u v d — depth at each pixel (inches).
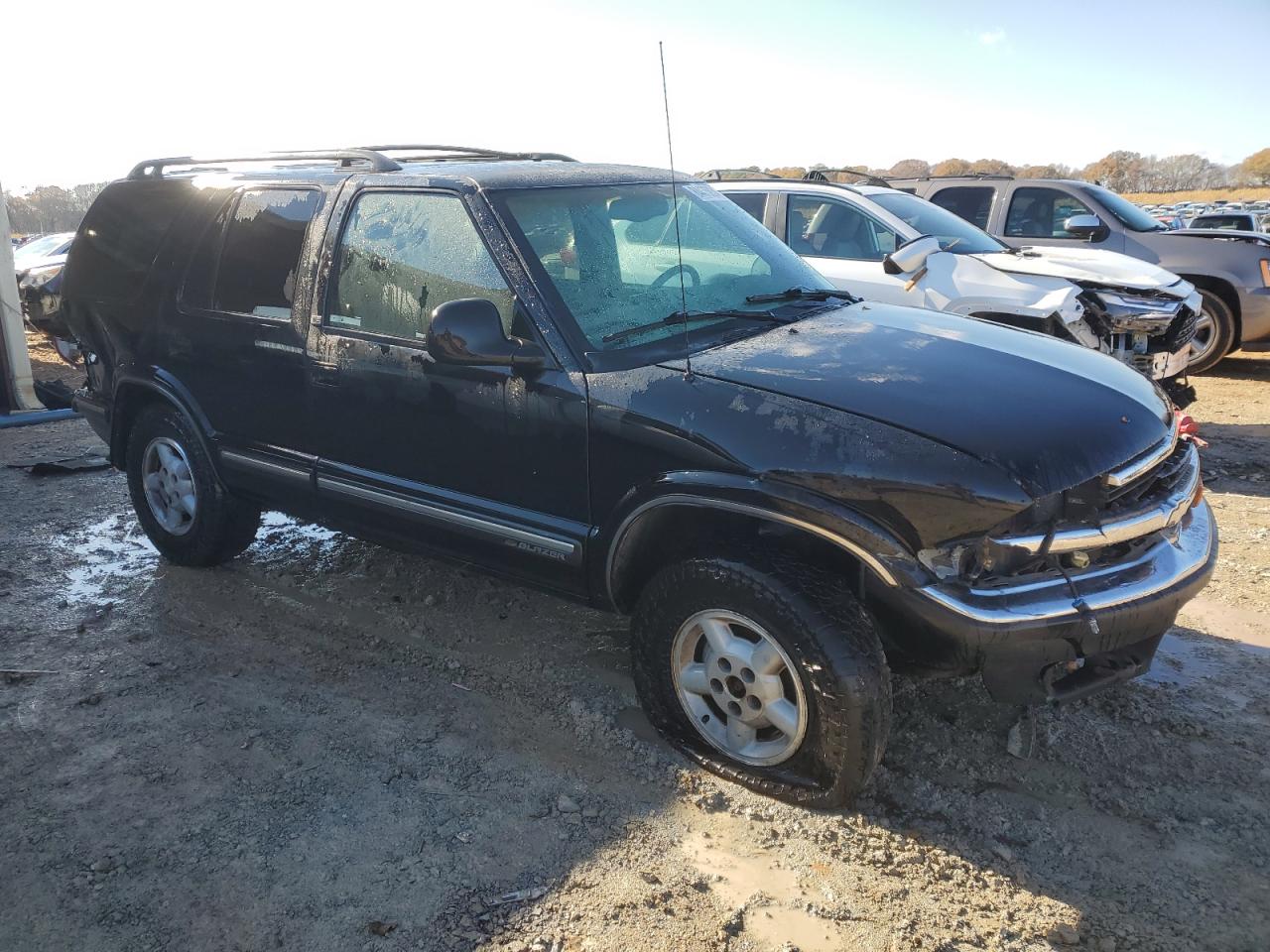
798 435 113.3
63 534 223.5
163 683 155.3
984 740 136.8
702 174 382.6
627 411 124.1
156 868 112.9
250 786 128.1
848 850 115.1
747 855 114.9
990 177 420.8
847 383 120.3
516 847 116.3
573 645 166.9
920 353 132.2
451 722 143.6
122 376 195.3
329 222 159.5
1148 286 270.7
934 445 108.7
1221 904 106.7
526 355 131.3
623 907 106.5
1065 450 111.4
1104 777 128.7
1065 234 400.5
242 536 196.5
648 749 135.2
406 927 103.9
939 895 108.2
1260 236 381.7
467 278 141.3
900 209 312.2
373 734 140.6
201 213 182.2
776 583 114.7
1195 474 132.3
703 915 105.5
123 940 102.3
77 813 122.6
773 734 125.1
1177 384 300.5
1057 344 150.2
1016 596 108.7
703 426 118.2
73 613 181.2
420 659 162.4
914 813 122.2
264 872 112.1
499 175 148.6
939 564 108.7
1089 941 101.7
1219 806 123.0
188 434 186.7
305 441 165.5
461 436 142.0
